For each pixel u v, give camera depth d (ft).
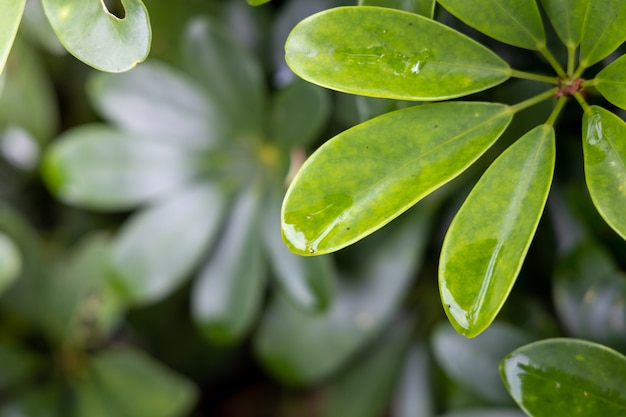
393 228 2.70
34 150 3.01
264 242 2.70
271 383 3.63
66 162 2.70
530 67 2.28
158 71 2.67
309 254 1.91
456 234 1.93
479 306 1.90
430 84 1.96
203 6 2.73
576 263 2.42
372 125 1.95
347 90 1.94
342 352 2.77
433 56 1.97
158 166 2.72
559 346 2.03
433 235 2.77
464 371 2.52
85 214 3.22
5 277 2.57
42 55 3.04
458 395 2.65
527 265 2.61
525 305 2.60
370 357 2.96
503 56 2.28
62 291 2.89
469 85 1.97
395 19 1.96
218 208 2.74
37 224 3.24
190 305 3.27
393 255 2.72
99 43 1.93
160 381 2.85
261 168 2.72
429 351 2.88
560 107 1.98
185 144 2.70
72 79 3.15
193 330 3.33
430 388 2.85
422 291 2.92
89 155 2.71
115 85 2.66
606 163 1.92
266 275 2.99
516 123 2.32
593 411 2.02
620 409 2.02
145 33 1.92
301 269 2.55
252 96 2.63
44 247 3.16
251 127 2.68
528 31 2.01
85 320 2.94
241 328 2.71
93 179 2.71
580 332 2.41
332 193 1.93
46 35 2.56
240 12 2.72
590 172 1.92
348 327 2.76
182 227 2.74
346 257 2.74
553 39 2.26
